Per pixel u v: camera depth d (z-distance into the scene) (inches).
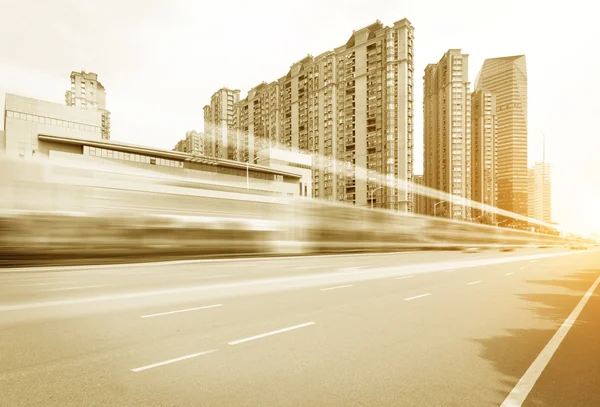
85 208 699.4
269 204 1002.7
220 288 462.6
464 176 5713.6
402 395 154.3
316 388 160.6
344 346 220.4
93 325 265.9
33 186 654.5
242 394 153.9
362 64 3991.1
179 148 7849.4
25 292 421.7
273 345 221.1
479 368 186.1
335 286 490.6
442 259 1137.4
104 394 152.5
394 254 1379.2
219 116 6225.4
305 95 4554.6
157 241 779.4
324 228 1153.4
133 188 758.5
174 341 227.6
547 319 298.0
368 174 3873.0
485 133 6368.1
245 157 5585.6
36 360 191.9
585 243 5866.1
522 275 680.4
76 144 2233.0
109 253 717.9
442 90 5964.6
